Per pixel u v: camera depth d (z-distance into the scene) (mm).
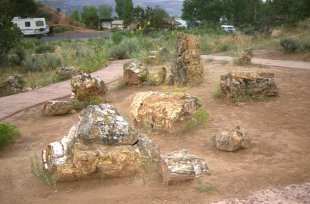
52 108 11133
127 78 14484
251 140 8289
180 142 8336
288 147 7848
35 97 13852
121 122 6961
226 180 6312
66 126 10047
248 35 31906
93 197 5961
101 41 31531
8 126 9211
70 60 23031
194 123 9141
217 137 8000
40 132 9680
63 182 6473
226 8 68438
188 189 6039
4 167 7340
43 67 21641
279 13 33781
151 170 6738
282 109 10500
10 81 15320
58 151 6641
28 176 6859
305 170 6664
